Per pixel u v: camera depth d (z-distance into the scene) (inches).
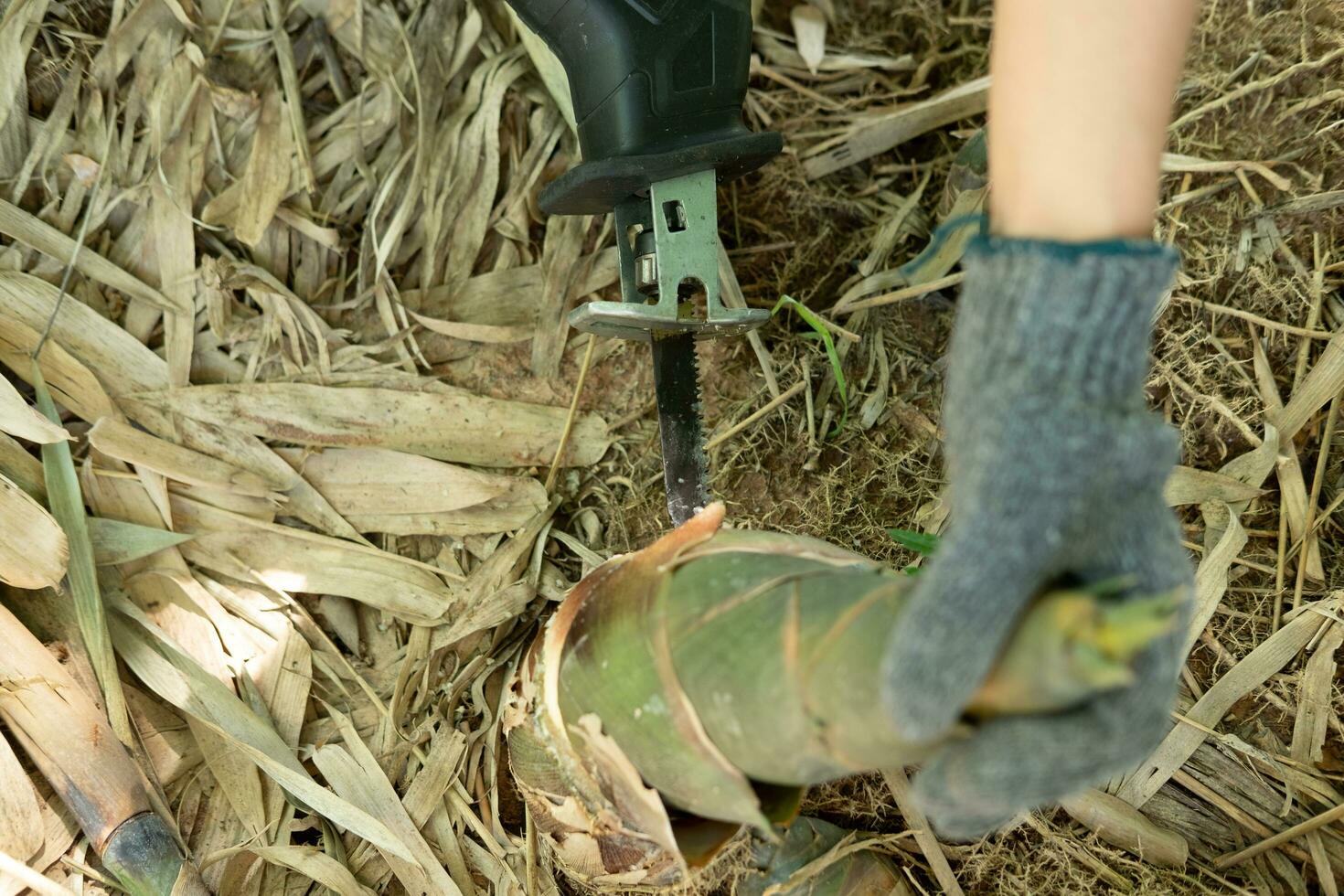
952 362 30.2
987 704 25.7
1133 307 27.4
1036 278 27.4
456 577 67.0
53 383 63.3
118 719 57.7
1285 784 60.2
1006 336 27.6
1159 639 25.7
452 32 69.8
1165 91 29.7
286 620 64.7
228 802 60.3
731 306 68.1
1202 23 66.1
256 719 61.0
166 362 65.4
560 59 58.5
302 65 69.1
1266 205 64.7
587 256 70.7
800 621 32.9
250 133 67.9
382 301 68.8
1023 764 24.8
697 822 42.8
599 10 54.2
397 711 64.4
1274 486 64.5
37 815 55.1
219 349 67.3
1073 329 26.9
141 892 55.0
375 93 69.2
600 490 70.1
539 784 48.6
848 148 73.1
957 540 25.5
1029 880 60.6
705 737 36.0
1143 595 26.5
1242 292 65.3
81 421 64.7
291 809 61.0
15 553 57.0
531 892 60.4
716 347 70.6
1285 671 61.9
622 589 42.9
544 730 46.5
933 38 74.4
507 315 71.2
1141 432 26.5
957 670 24.1
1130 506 26.8
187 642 62.6
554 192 59.5
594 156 58.2
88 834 55.2
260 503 65.8
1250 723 62.1
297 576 65.5
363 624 67.3
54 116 64.8
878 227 73.6
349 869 60.8
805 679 31.3
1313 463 64.9
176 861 55.8
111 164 65.7
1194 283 65.2
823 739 31.5
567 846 49.9
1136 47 29.0
